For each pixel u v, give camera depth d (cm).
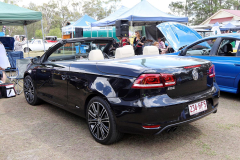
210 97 276
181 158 244
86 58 391
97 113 279
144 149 267
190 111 250
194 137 297
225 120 357
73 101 325
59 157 253
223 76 471
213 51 495
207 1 5134
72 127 344
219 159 241
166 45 1268
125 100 242
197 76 264
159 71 235
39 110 434
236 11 3666
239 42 450
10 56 801
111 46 418
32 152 266
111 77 260
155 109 227
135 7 1227
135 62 269
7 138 306
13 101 506
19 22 1062
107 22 1234
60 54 390
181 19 1168
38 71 418
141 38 1120
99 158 249
